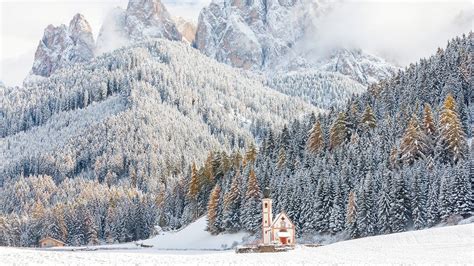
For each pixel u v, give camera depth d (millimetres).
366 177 94188
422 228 87125
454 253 52719
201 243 119750
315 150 129125
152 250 110375
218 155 149375
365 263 46906
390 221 88812
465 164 88000
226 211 119438
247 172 122000
